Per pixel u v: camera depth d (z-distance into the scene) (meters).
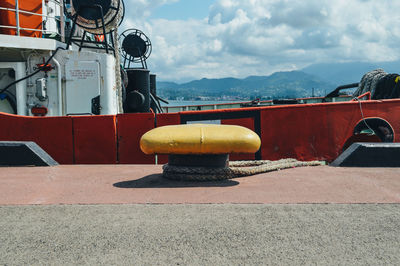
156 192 3.84
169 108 16.06
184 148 4.26
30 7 9.16
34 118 6.80
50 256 2.12
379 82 9.57
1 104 9.30
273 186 4.11
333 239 2.37
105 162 6.74
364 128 6.69
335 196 3.58
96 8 9.33
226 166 4.70
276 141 6.73
